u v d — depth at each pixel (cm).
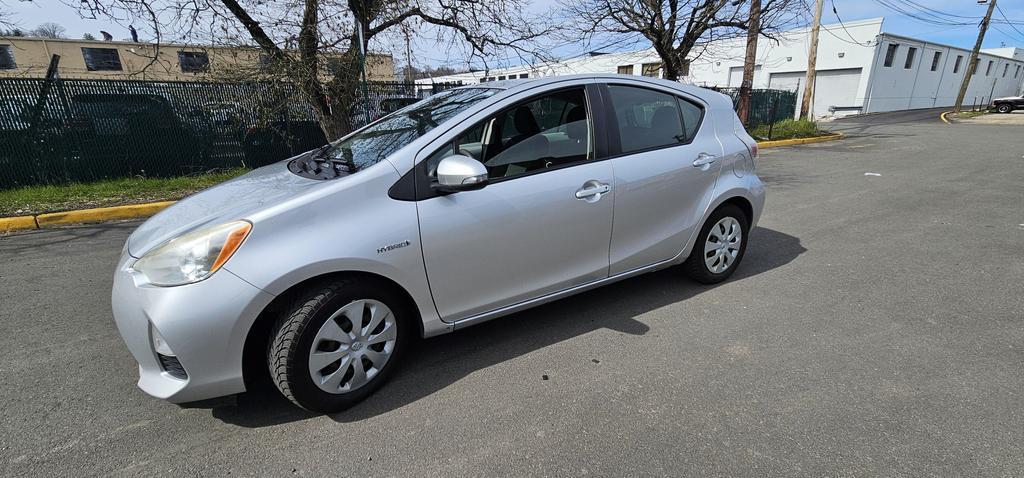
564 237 295
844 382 260
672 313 345
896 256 454
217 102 869
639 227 329
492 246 269
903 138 1616
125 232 593
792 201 694
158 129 834
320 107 951
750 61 1517
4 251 518
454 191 251
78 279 433
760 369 275
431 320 264
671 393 255
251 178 294
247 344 228
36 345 317
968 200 670
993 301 355
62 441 228
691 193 350
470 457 214
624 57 2428
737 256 397
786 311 345
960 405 239
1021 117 2570
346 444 224
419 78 1248
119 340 324
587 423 234
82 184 779
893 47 2972
